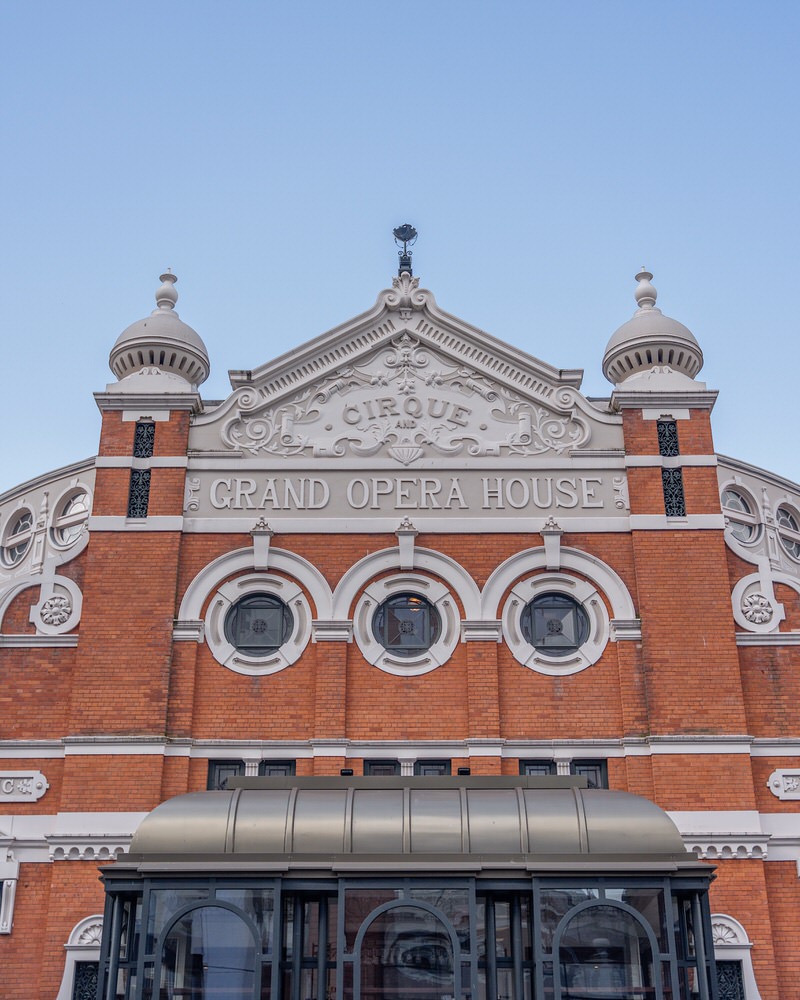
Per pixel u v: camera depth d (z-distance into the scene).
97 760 18.75
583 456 21.06
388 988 14.55
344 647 19.67
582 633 20.08
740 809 18.50
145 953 14.70
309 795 15.78
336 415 21.45
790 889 18.30
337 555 20.34
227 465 20.95
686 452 21.02
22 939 18.00
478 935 15.03
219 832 15.23
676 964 14.60
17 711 19.39
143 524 20.36
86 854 18.17
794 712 19.48
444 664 19.70
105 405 21.25
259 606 20.20
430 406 21.50
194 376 22.34
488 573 20.27
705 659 19.52
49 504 23.48
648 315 22.53
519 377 21.72
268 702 19.44
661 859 14.98
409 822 15.31
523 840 15.16
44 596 20.19
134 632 19.64
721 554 20.23
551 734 19.27
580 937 14.73
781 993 17.70
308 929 15.15
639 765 18.94
